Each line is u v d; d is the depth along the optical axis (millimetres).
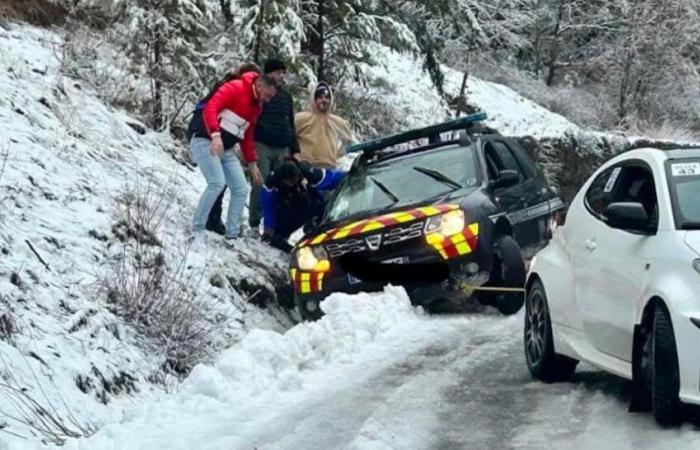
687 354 5652
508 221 10852
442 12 18812
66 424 6734
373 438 6102
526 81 29844
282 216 12039
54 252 8844
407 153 11781
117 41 14188
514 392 7176
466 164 11273
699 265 5781
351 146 11938
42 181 9969
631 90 31969
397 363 8180
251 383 7523
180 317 8836
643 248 6332
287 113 12516
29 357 7176
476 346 8750
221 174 11039
